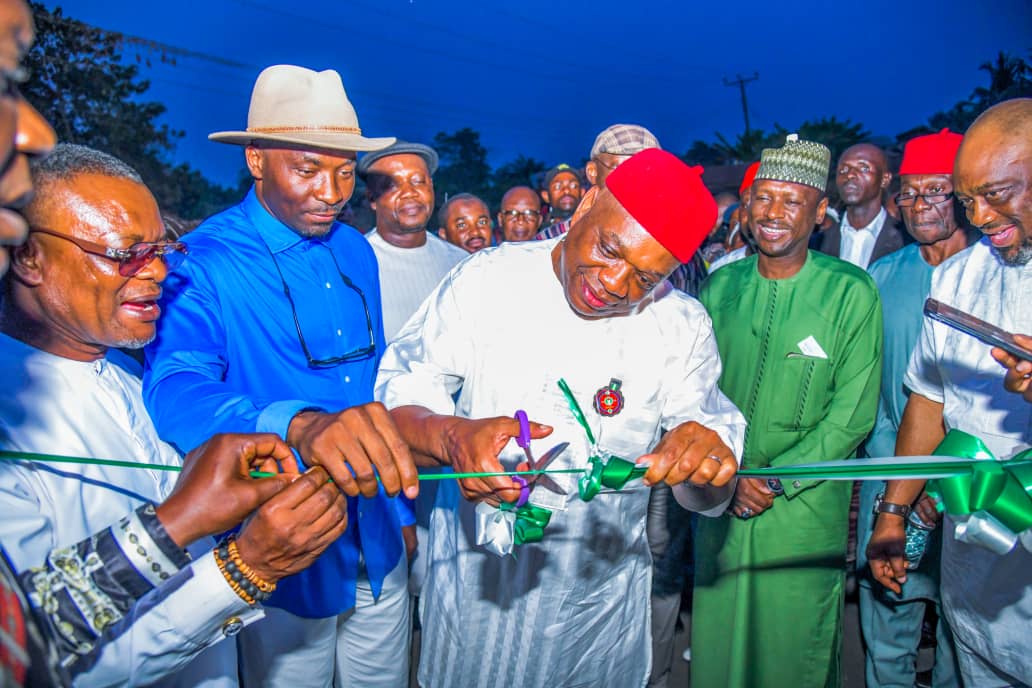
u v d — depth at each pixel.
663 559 3.38
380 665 2.79
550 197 5.95
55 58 11.05
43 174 1.48
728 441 2.13
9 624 0.95
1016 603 2.27
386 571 2.65
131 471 1.67
